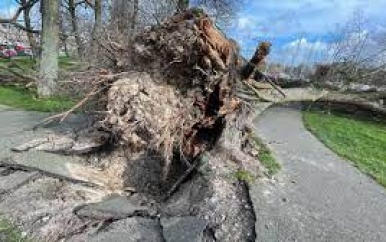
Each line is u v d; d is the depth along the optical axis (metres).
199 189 4.77
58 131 6.94
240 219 4.25
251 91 7.43
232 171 5.18
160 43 5.12
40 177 4.90
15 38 17.61
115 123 4.96
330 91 15.88
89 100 5.87
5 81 14.35
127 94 4.94
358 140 10.11
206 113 5.60
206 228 4.06
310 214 4.72
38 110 9.80
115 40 6.32
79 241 3.83
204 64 5.13
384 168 7.45
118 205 4.53
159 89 5.12
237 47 5.65
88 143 5.46
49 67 11.88
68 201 4.55
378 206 5.37
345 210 5.05
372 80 16.06
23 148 5.55
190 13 5.17
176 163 5.44
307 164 6.85
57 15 12.04
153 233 4.03
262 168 5.75
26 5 14.37
